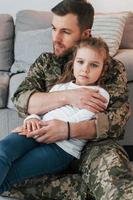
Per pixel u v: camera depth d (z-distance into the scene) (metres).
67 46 1.62
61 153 1.49
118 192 1.28
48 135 1.46
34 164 1.46
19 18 2.87
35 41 2.61
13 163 1.44
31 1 3.13
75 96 1.53
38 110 1.59
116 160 1.37
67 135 1.47
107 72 1.60
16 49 2.77
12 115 2.19
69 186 1.55
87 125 1.48
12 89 2.20
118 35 2.29
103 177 1.35
